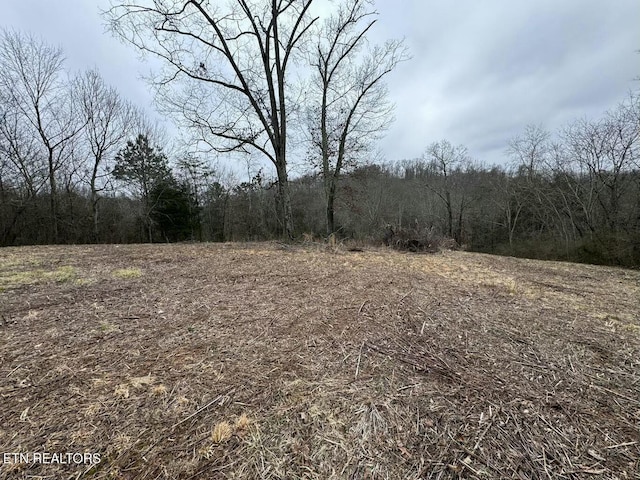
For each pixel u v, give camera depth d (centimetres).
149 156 2178
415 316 322
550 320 321
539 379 206
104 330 276
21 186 1605
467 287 461
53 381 195
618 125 1538
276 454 142
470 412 172
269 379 202
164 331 276
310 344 254
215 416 166
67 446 144
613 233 1193
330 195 1515
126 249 858
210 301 364
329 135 1498
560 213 2073
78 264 589
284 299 376
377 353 240
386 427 160
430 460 140
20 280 447
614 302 405
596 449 147
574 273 683
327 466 136
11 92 1543
